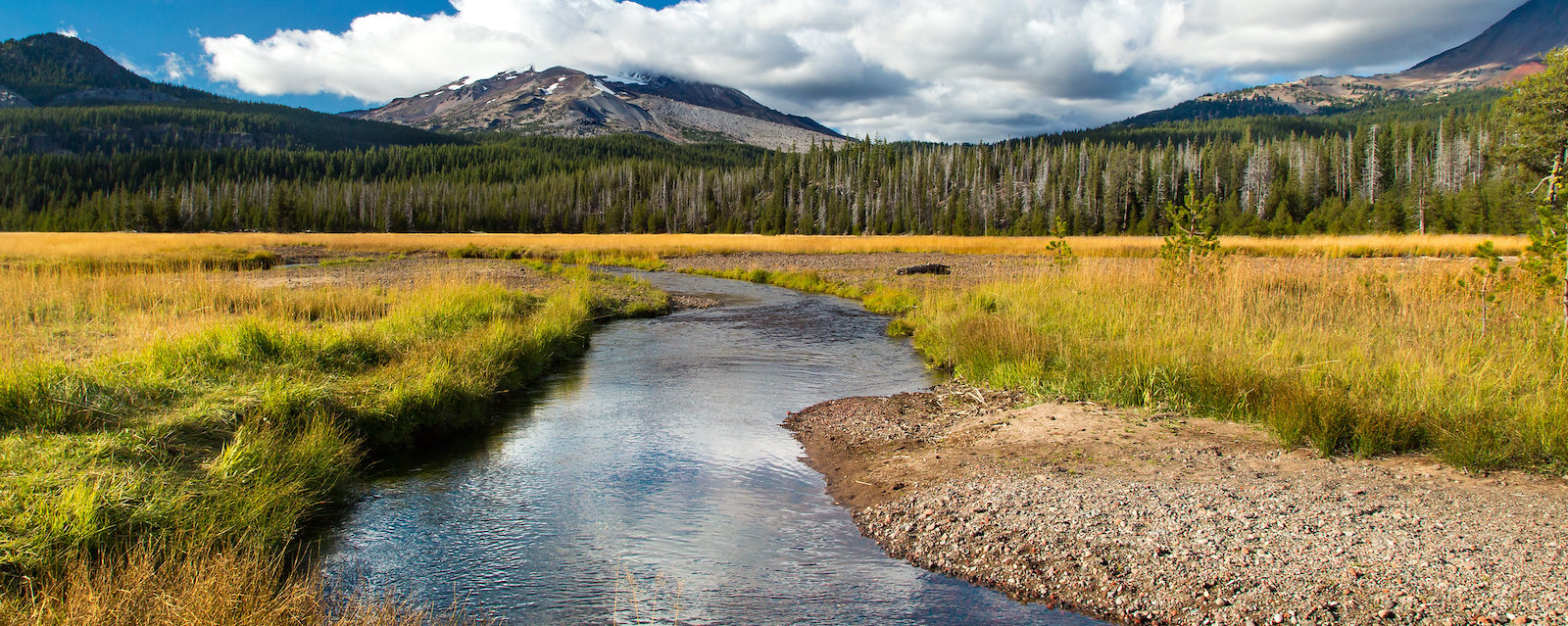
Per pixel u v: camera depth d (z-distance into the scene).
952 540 5.18
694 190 109.44
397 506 5.91
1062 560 4.76
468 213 104.12
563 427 8.31
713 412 9.02
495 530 5.43
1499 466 5.67
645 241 54.78
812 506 5.98
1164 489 5.75
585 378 11.09
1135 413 7.97
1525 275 9.42
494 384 9.42
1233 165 83.81
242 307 13.56
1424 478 5.61
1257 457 6.37
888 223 90.31
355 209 103.12
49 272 16.39
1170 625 4.04
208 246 38.66
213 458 5.73
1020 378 9.91
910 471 6.64
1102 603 4.29
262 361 8.59
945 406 9.21
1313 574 4.32
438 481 6.50
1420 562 4.34
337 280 22.30
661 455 7.30
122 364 7.48
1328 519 5.00
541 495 6.17
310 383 7.82
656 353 13.39
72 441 5.47
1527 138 27.45
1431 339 9.11
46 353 8.32
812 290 26.44
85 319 11.56
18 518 4.25
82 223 96.62
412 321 12.12
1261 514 5.15
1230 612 4.05
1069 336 11.39
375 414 7.41
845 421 8.51
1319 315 11.04
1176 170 79.56
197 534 4.56
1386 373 7.82
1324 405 6.72
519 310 15.59
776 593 4.51
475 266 29.98
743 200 107.56
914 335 15.05
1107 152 98.31
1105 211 77.12
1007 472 6.40
